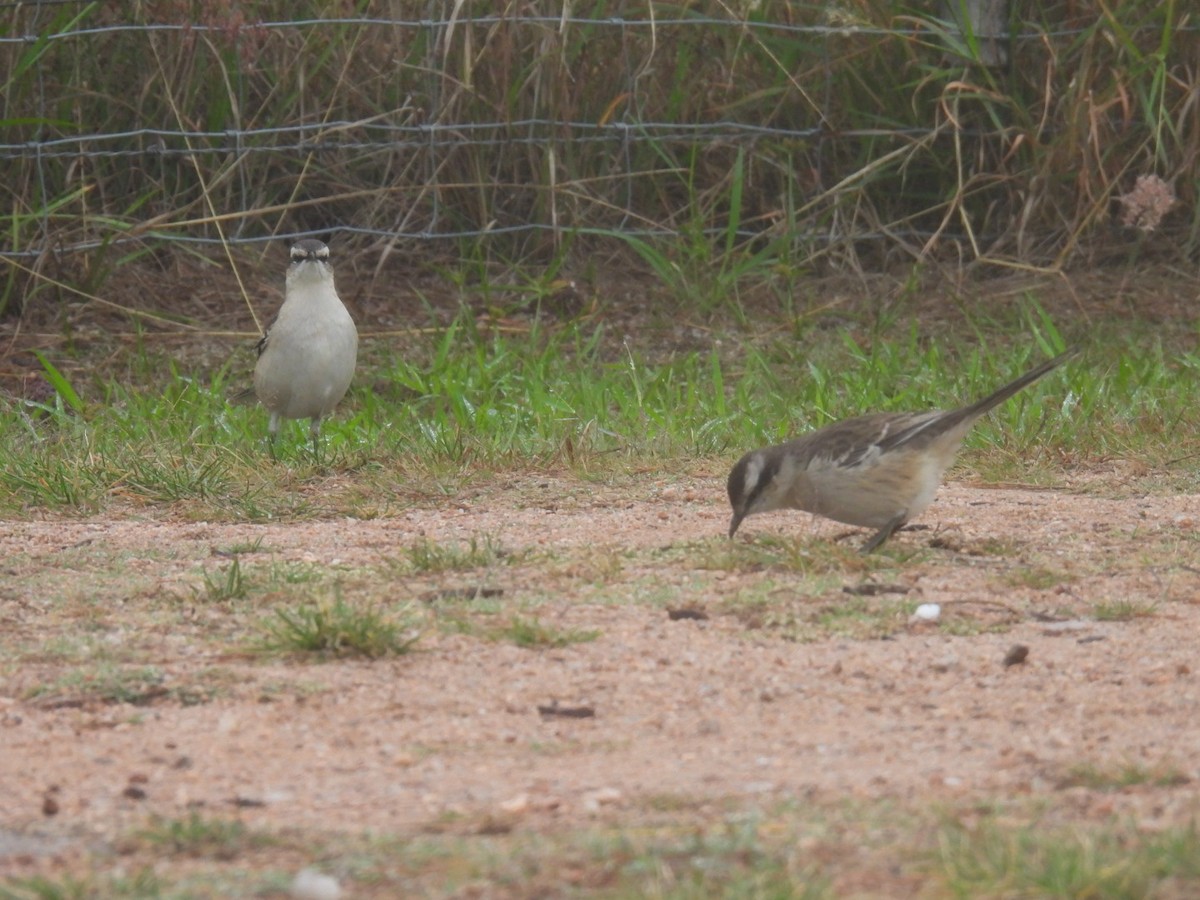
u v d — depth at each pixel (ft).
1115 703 23.65
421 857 17.93
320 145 61.67
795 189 67.51
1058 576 31.01
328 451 44.21
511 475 42.42
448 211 65.05
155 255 63.41
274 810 19.72
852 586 30.45
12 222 59.31
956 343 59.16
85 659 26.32
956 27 64.80
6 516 38.37
